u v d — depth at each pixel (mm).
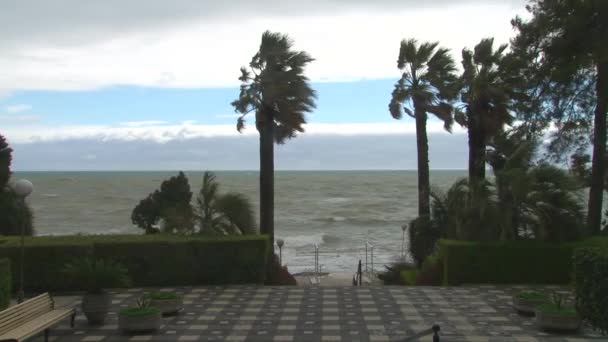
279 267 18906
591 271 10453
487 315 12312
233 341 10398
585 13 19812
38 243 15273
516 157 17938
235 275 16047
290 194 119562
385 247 43281
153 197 28109
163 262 15820
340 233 53469
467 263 16234
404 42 25578
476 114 22734
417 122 25359
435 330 8547
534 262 16094
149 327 10914
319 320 11906
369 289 15391
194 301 13867
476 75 23156
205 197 18047
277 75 21844
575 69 19891
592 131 21875
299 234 52875
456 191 18250
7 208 26281
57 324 11641
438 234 20969
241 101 22078
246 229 18016
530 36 21812
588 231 17672
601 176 20625
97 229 56250
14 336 8930
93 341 10422
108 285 11695
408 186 157875
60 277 15109
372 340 10422
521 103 22359
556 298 11812
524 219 16672
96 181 199500
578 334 10727
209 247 16000
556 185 16641
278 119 22203
